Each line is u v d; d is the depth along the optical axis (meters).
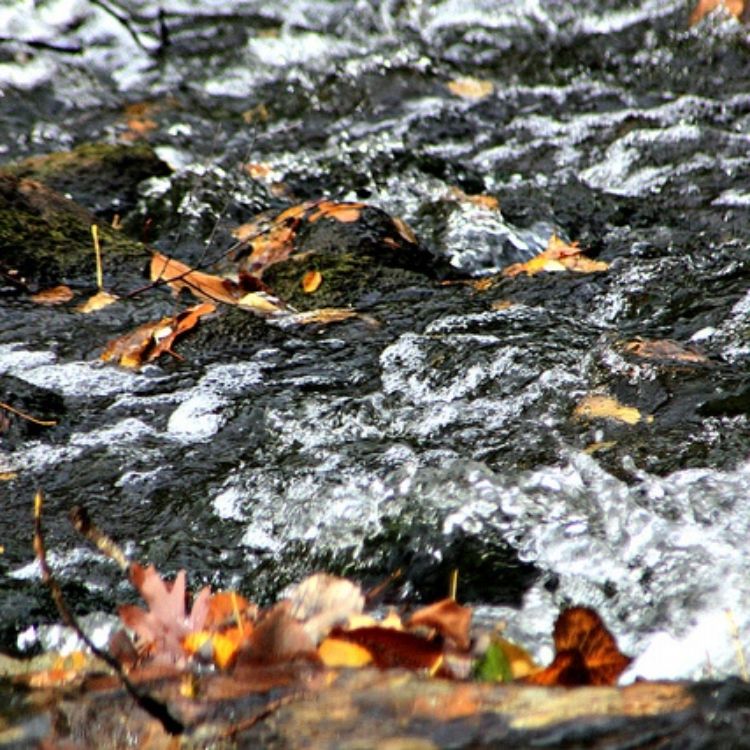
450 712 3.50
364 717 3.54
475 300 9.08
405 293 9.26
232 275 10.16
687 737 3.22
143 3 16.92
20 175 11.62
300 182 12.34
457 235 10.70
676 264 9.46
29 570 5.78
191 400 7.51
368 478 6.28
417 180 12.16
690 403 6.83
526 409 7.11
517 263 10.43
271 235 10.42
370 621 4.70
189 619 4.84
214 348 8.23
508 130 13.73
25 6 16.70
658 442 6.42
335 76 15.40
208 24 16.59
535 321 8.54
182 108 14.99
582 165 12.62
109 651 4.75
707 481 5.93
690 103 13.98
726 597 4.95
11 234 9.52
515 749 3.26
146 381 7.83
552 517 5.62
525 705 3.50
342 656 4.34
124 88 15.48
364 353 8.12
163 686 4.03
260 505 6.20
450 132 13.81
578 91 14.62
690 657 4.60
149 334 8.27
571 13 16.14
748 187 11.72
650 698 3.46
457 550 5.50
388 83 15.09
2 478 6.70
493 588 5.30
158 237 11.08
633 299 8.81
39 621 5.43
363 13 16.52
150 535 6.05
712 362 7.45
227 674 4.12
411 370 7.76
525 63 15.39
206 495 6.36
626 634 4.87
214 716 3.71
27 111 14.97
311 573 5.66
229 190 11.80
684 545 5.39
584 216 11.38
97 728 3.76
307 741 3.44
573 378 7.37
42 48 16.08
